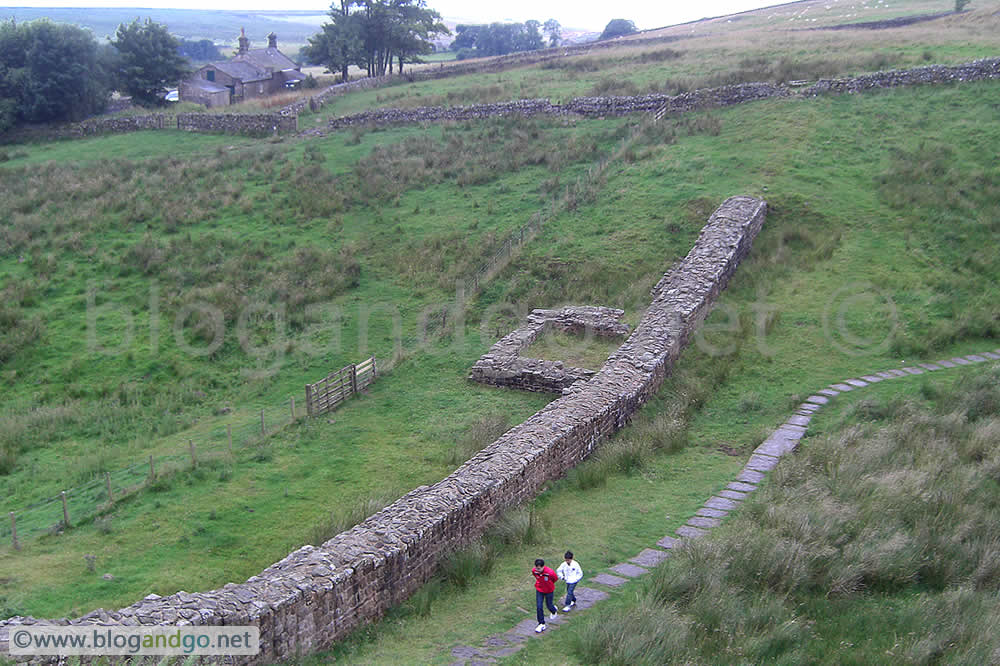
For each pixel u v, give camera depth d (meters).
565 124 44.88
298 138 49.78
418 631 12.50
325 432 21.95
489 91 53.53
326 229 37.00
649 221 32.94
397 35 71.19
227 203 40.03
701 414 22.23
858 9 93.25
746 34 68.69
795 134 37.78
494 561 14.77
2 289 32.94
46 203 41.25
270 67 77.75
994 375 21.83
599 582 13.77
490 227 35.28
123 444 23.30
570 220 34.31
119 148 51.47
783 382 23.45
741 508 16.42
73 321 30.80
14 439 23.34
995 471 17.03
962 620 12.07
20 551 16.05
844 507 15.30
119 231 37.94
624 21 143.75
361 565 12.62
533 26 156.00
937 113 37.75
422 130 47.78
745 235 29.94
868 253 29.53
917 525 14.78
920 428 19.22
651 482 18.36
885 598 13.21
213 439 22.33
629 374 22.31
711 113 42.09
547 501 17.41
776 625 11.89
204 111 57.59
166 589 14.38
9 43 58.53
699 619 12.08
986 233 29.88
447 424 22.22
